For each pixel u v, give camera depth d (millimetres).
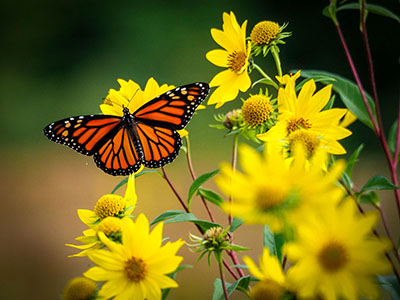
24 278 2230
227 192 856
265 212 855
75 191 3176
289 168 868
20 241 2602
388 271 854
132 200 958
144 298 903
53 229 2734
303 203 854
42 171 3492
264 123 965
